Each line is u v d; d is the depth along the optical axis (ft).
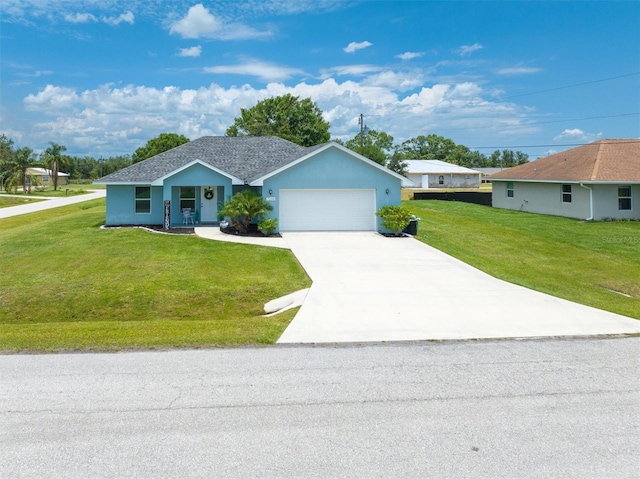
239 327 28.53
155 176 75.72
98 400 18.11
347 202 71.00
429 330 28.45
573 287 43.01
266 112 187.32
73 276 45.24
